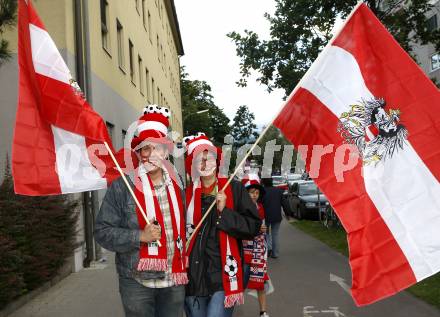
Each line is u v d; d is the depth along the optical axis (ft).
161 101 100.42
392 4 45.21
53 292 26.17
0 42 22.21
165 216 12.34
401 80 13.50
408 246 13.02
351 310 21.62
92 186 13.83
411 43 59.67
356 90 13.88
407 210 13.19
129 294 12.00
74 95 13.75
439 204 13.06
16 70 32.53
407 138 13.41
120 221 12.30
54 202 27.48
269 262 34.99
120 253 12.05
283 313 21.62
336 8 46.19
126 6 59.52
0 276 20.16
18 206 23.18
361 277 13.07
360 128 13.78
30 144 13.26
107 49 47.44
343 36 13.98
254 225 13.05
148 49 80.43
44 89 13.51
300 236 49.19
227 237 13.12
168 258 12.16
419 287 24.72
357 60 13.91
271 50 53.21
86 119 13.76
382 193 13.39
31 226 24.13
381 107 13.65
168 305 12.32
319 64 13.99
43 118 13.50
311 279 28.55
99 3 43.65
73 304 23.65
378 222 13.28
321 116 14.02
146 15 79.92
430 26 46.34
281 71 52.60
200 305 13.04
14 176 13.03
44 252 24.94
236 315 21.39
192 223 13.39
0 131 32.55
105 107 44.06
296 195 68.39
